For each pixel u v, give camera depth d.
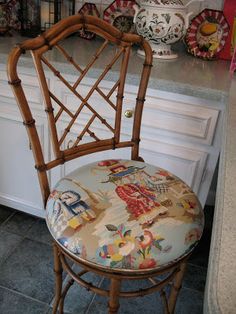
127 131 1.17
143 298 1.24
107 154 1.26
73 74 1.10
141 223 0.74
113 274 0.69
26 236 1.49
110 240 0.70
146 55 0.89
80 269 1.34
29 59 1.12
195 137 1.09
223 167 0.53
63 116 1.22
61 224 0.74
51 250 1.42
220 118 1.04
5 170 1.47
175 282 0.92
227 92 0.95
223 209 0.43
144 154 1.19
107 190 0.83
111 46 1.42
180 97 1.04
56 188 0.85
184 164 1.16
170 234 0.72
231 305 0.31
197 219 0.78
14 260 1.36
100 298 1.23
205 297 0.35
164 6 1.15
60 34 0.76
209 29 1.29
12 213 1.62
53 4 1.36
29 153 1.37
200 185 1.18
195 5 1.38
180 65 1.22
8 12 1.46
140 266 0.67
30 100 1.23
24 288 1.24
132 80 1.05
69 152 0.90
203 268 1.39
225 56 1.35
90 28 0.81
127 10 1.37
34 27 1.40
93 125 1.21
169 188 0.86
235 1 1.25
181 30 1.20
